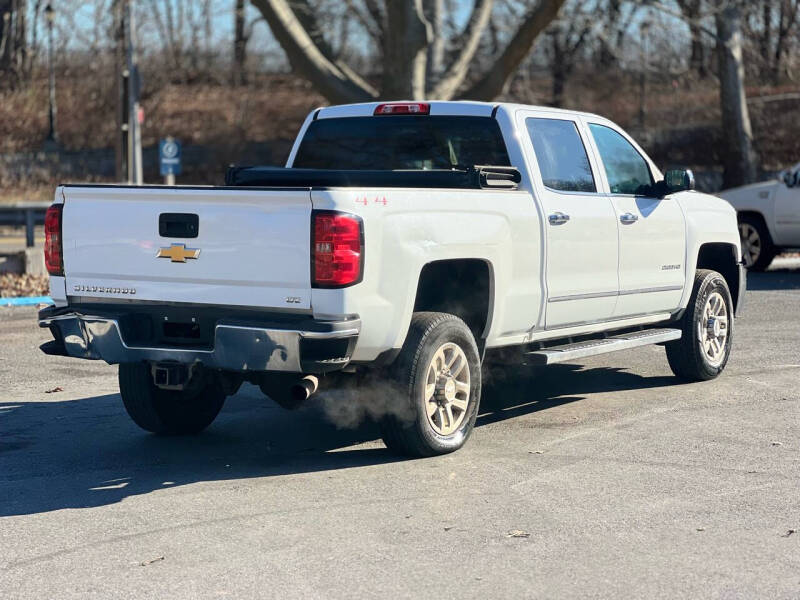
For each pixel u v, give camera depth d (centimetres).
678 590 466
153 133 4494
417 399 653
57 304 688
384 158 813
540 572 486
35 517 569
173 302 643
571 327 781
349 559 502
